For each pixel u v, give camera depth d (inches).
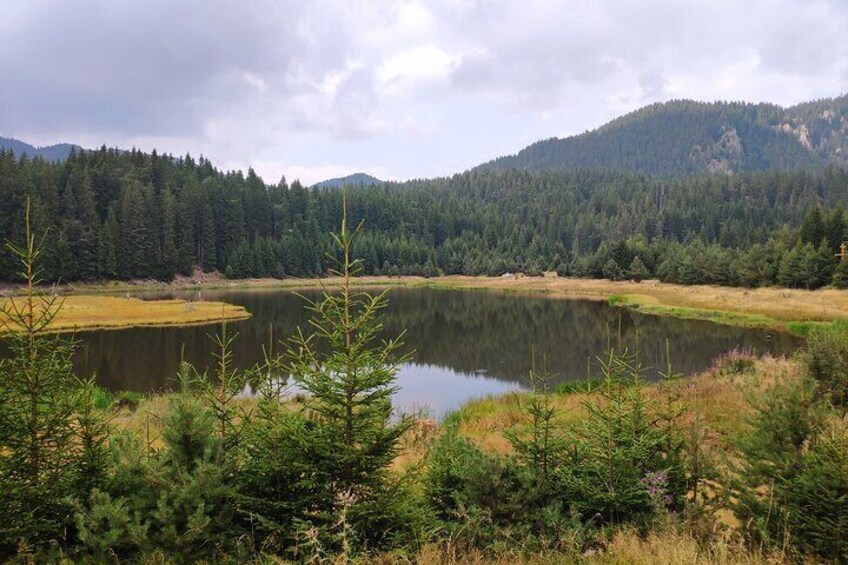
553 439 276.4
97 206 4569.4
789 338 1481.3
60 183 4429.1
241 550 190.7
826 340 492.4
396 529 214.4
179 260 4527.6
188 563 187.9
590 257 4886.8
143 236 4207.7
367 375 217.5
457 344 1584.6
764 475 241.1
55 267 3577.8
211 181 5349.4
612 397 286.0
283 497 218.1
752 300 2369.6
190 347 1376.7
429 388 1040.8
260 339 1514.5
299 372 232.2
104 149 5467.5
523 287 4313.5
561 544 222.5
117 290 3850.9
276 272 5083.7
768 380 611.2
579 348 1457.9
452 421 627.8
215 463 211.6
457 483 259.1
